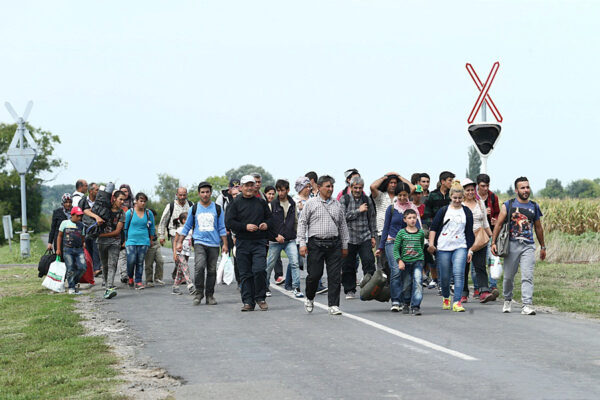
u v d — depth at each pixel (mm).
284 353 14750
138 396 11469
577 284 26453
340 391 11508
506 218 20281
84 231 26812
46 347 16312
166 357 14641
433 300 23562
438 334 16734
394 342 15742
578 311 20688
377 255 21422
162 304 23375
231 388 11875
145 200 28016
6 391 12250
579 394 11023
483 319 19156
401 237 20156
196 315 20703
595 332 16953
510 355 14156
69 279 26828
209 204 23234
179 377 12836
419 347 15117
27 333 18172
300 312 20953
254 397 11250
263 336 16875
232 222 21375
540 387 11500
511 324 18234
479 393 11164
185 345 15938
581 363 13352
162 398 11320
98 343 16234
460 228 20906
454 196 20953
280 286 28203
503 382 11867
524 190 20141
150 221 28328
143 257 27984
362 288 21812
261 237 21719
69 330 18188
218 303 23484
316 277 20484
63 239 26938
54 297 25750
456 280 20766
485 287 22938
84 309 22422
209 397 11328
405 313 20391
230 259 28016
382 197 24047
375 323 18500
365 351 14773
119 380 12602
